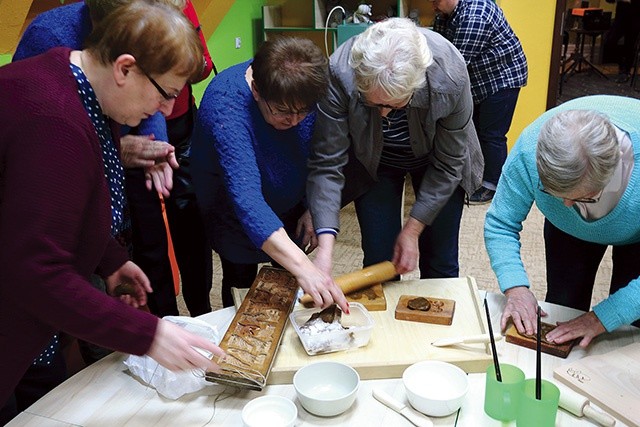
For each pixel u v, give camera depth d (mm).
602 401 1129
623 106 1376
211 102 1420
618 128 1307
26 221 911
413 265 1608
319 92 1289
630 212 1319
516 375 1139
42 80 948
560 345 1293
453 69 1459
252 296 1432
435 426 1100
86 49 1013
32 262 917
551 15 3994
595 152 1109
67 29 1401
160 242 2115
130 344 996
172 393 1188
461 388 1162
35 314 971
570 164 1114
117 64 958
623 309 1294
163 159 1642
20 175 911
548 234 1743
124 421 1131
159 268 2150
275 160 1527
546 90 4188
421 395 1105
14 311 1001
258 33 4195
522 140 1440
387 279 1535
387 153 1717
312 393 1178
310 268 1310
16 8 1896
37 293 932
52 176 914
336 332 1277
